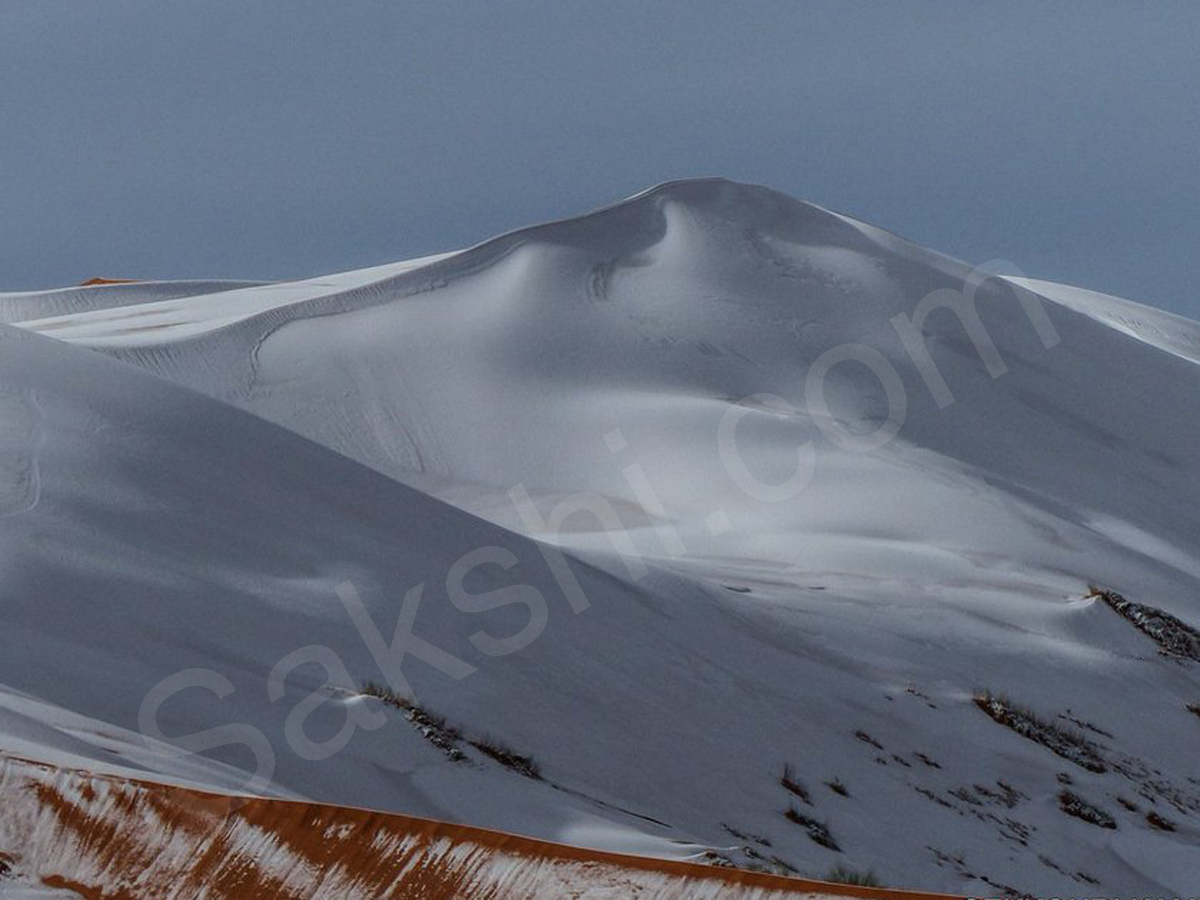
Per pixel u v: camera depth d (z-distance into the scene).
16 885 22.88
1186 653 91.88
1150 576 107.12
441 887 21.89
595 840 38.97
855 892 20.81
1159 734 77.88
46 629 42.66
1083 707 77.75
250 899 22.42
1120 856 59.56
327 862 22.69
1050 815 61.62
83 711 37.47
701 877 21.22
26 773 24.89
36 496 52.53
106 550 50.31
